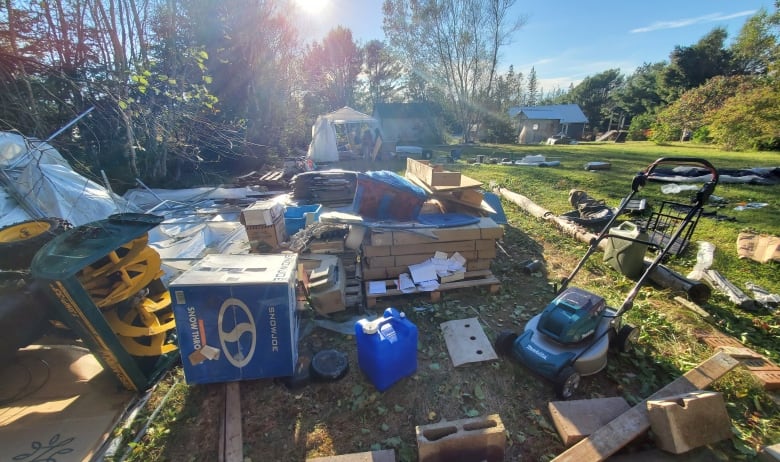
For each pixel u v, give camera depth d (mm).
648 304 3596
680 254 4688
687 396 2074
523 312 3568
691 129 26844
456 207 4391
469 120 29188
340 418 2330
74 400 2457
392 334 2508
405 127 30297
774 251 4418
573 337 2455
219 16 13375
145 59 8562
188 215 6859
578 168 13242
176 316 2291
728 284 3762
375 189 3922
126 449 2098
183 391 2525
